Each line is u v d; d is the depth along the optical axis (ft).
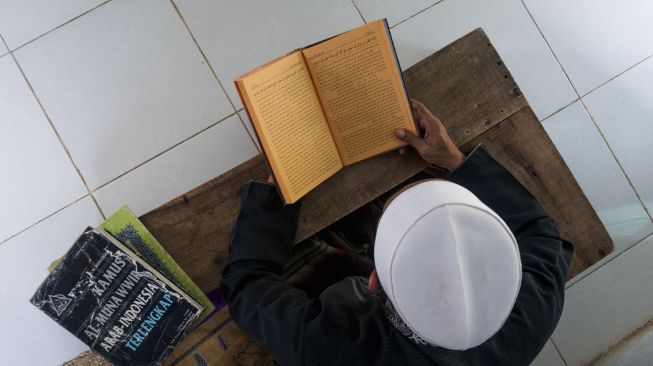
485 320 2.07
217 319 3.39
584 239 3.45
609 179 4.84
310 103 3.00
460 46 3.54
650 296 4.83
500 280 2.05
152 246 3.28
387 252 2.11
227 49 4.36
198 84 4.32
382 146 3.23
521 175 3.47
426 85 3.52
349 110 3.09
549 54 4.75
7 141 4.15
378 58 2.86
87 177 4.20
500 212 2.99
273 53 4.41
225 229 3.38
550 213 3.46
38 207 4.16
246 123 4.36
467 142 3.48
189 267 3.35
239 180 3.42
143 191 4.23
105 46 4.25
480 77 3.53
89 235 3.06
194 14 4.33
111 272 3.09
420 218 2.02
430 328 2.07
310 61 2.91
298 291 2.89
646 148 4.88
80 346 4.19
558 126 4.78
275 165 2.89
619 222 4.84
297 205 3.28
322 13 4.48
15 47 4.19
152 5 4.30
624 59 4.84
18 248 4.13
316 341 2.44
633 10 4.83
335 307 2.59
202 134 4.30
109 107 4.24
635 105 4.86
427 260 1.99
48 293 3.05
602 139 4.83
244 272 2.96
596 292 4.84
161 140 4.27
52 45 4.21
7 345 4.08
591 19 4.81
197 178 4.27
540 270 2.63
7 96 4.17
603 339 4.80
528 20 4.73
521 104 3.51
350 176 3.37
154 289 3.13
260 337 2.78
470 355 2.33
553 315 2.57
